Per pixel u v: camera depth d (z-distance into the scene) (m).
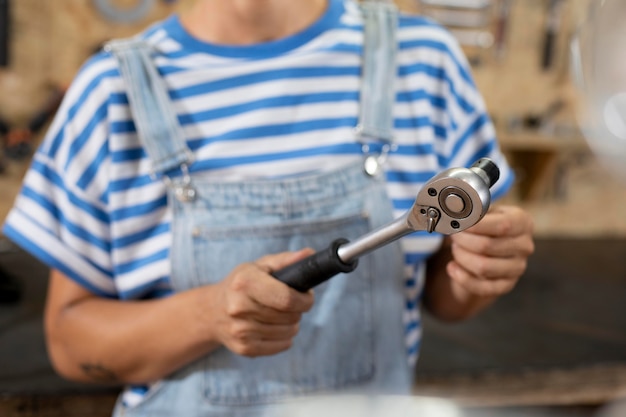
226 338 0.69
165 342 0.74
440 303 0.88
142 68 0.77
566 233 2.33
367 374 0.80
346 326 0.79
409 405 0.53
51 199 0.79
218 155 0.77
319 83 0.79
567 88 2.24
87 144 0.77
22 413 0.99
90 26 1.87
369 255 0.79
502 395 1.09
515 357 1.16
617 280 1.75
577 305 1.51
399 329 0.81
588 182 2.30
